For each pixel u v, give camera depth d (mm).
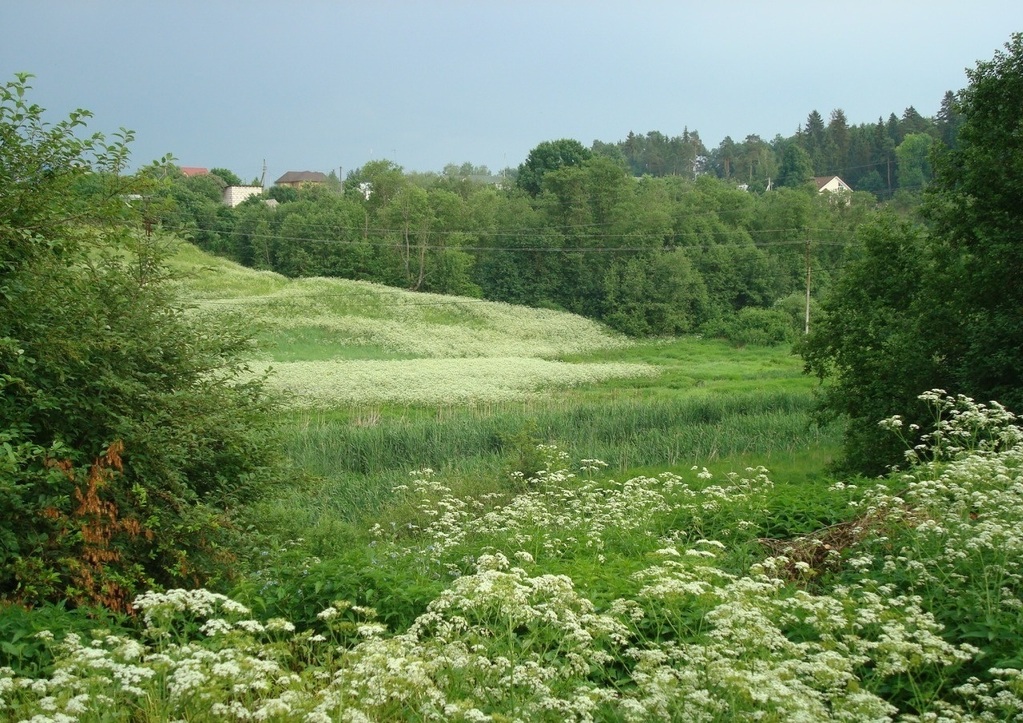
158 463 9992
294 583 8453
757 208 97562
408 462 26375
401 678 5215
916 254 23047
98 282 11008
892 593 7695
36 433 9570
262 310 64812
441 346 61906
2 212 10023
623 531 11391
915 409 19578
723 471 21891
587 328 77250
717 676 5215
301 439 27484
